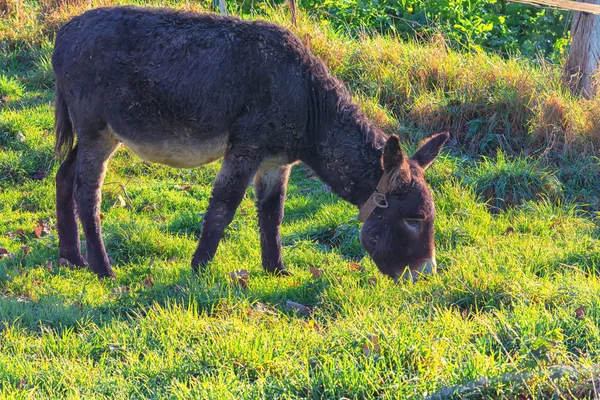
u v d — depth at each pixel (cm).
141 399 973
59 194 1598
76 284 1460
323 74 1463
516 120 2133
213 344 1092
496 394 892
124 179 2098
